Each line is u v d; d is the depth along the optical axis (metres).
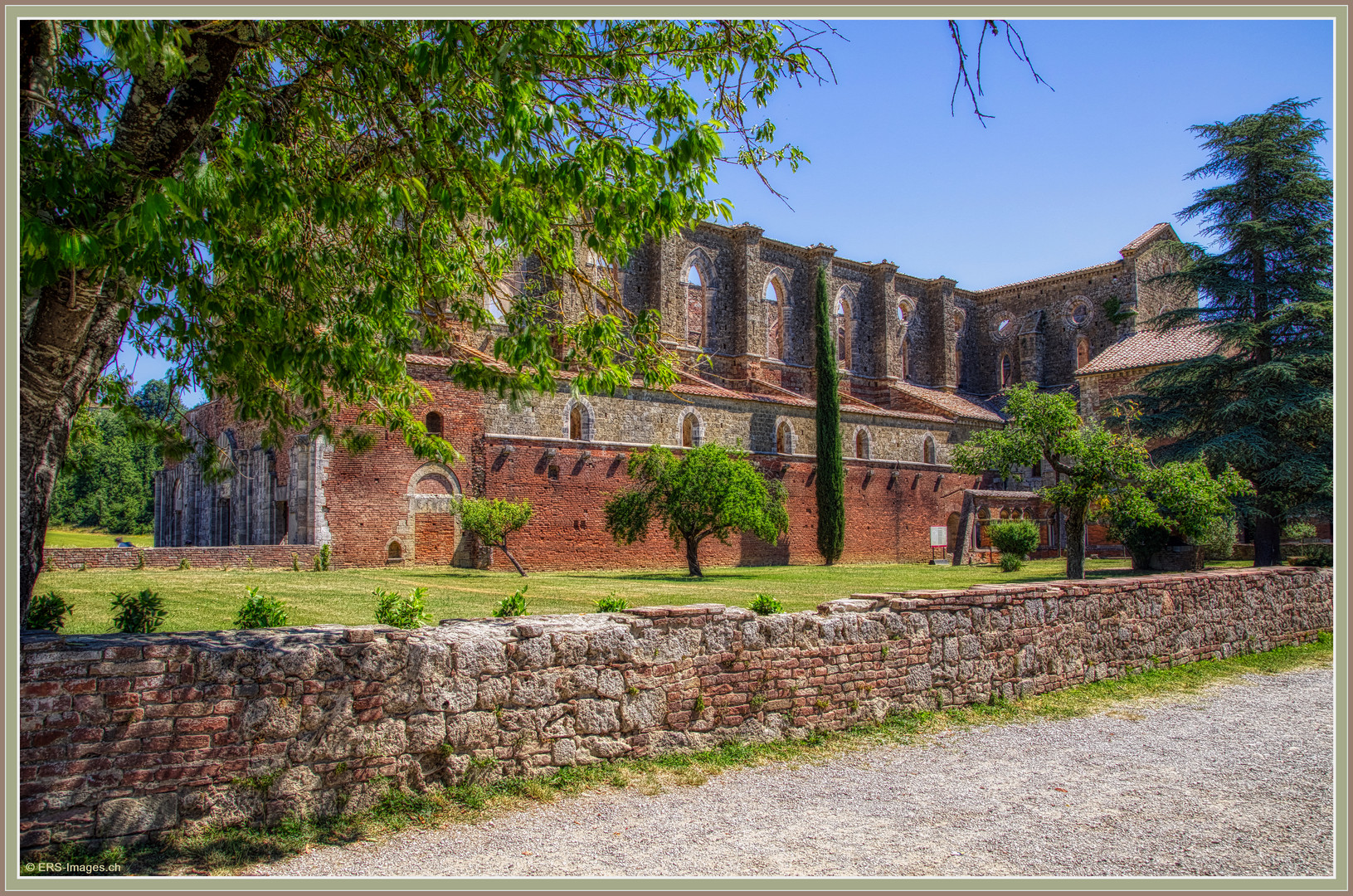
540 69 7.05
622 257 8.68
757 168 9.00
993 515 46.19
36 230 4.87
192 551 24.73
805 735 8.94
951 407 51.97
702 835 6.24
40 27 5.97
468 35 6.66
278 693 6.05
